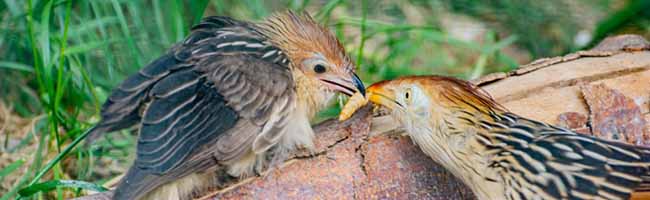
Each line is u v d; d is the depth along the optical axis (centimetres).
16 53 1413
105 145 1312
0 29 1395
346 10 1556
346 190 984
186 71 977
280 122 977
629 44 1128
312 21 1052
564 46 1570
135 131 1062
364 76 1434
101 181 1265
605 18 1588
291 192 981
